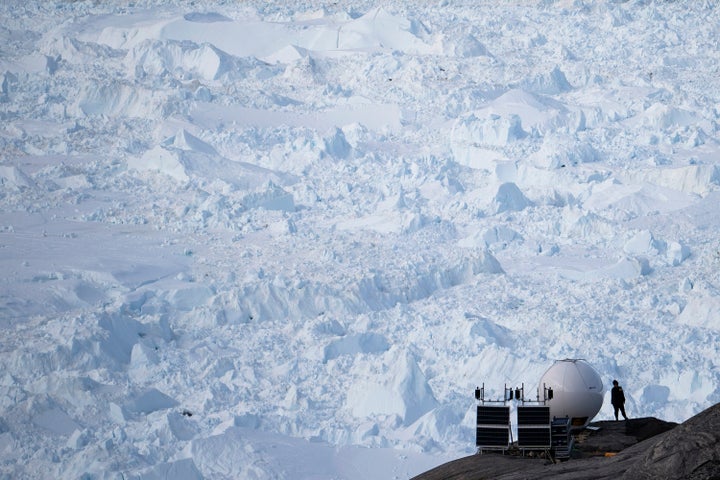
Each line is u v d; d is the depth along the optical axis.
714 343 48.25
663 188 79.75
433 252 67.69
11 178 79.62
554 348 46.69
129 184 82.56
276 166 89.31
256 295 55.16
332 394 42.34
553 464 19.38
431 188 82.56
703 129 98.19
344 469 32.94
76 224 72.44
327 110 105.38
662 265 65.69
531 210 77.12
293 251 67.19
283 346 49.41
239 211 75.62
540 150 89.31
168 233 71.25
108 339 46.50
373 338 48.88
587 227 73.00
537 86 112.44
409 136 98.94
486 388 42.28
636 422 24.55
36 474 33.19
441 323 52.59
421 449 35.09
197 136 94.31
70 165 86.56
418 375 40.25
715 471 14.58
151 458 33.97
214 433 35.97
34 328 49.84
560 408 23.78
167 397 41.25
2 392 39.69
